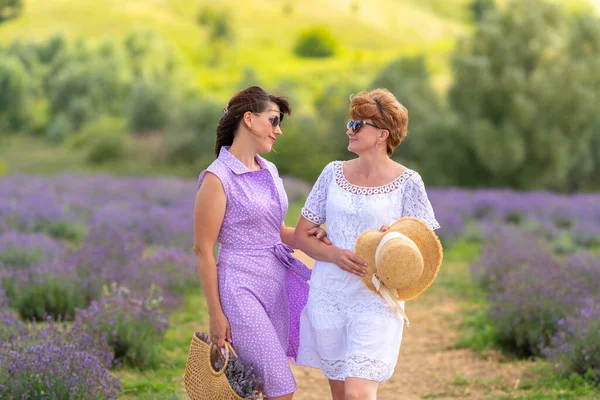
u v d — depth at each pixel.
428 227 4.50
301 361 4.84
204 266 4.61
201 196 4.62
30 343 6.21
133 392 6.30
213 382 4.52
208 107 51.56
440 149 40.66
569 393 6.25
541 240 16.22
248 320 4.57
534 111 38.81
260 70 101.44
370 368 4.34
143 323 7.37
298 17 140.62
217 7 136.00
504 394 6.48
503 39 41.25
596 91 39.94
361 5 152.50
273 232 4.84
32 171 50.16
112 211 17.55
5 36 116.50
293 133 41.62
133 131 57.50
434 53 105.88
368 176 4.71
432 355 8.00
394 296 4.51
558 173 39.56
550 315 7.80
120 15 126.00
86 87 76.81
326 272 4.68
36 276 9.02
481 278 11.58
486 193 26.34
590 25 41.22
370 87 53.62
